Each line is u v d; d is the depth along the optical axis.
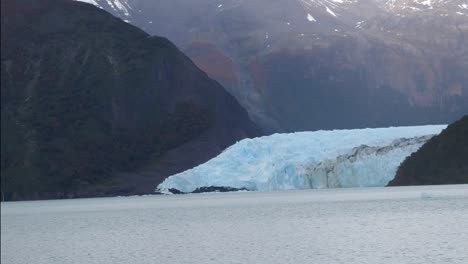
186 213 176.38
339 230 124.56
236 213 169.62
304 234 121.81
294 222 142.62
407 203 166.25
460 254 92.81
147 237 126.44
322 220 143.62
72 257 105.56
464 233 110.88
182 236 126.06
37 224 160.88
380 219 137.88
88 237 130.12
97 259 102.81
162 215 172.75
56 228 150.75
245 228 135.38
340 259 94.06
